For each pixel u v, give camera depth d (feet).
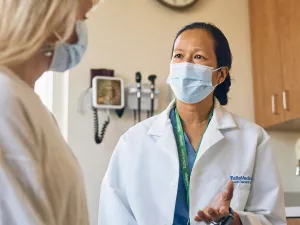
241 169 5.51
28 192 2.78
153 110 9.75
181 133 5.74
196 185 5.40
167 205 5.36
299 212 8.87
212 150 5.55
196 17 10.51
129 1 10.11
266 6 10.12
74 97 9.39
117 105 9.38
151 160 5.64
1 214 2.71
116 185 5.78
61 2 3.18
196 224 5.20
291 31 9.14
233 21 10.77
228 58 5.99
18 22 3.04
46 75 9.71
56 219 2.91
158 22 10.21
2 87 2.91
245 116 10.48
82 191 3.28
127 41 9.94
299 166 10.36
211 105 5.94
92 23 9.78
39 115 3.04
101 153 9.34
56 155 3.05
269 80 9.92
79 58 3.63
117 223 5.47
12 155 2.78
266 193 5.50
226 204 4.75
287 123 9.57
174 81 5.78
